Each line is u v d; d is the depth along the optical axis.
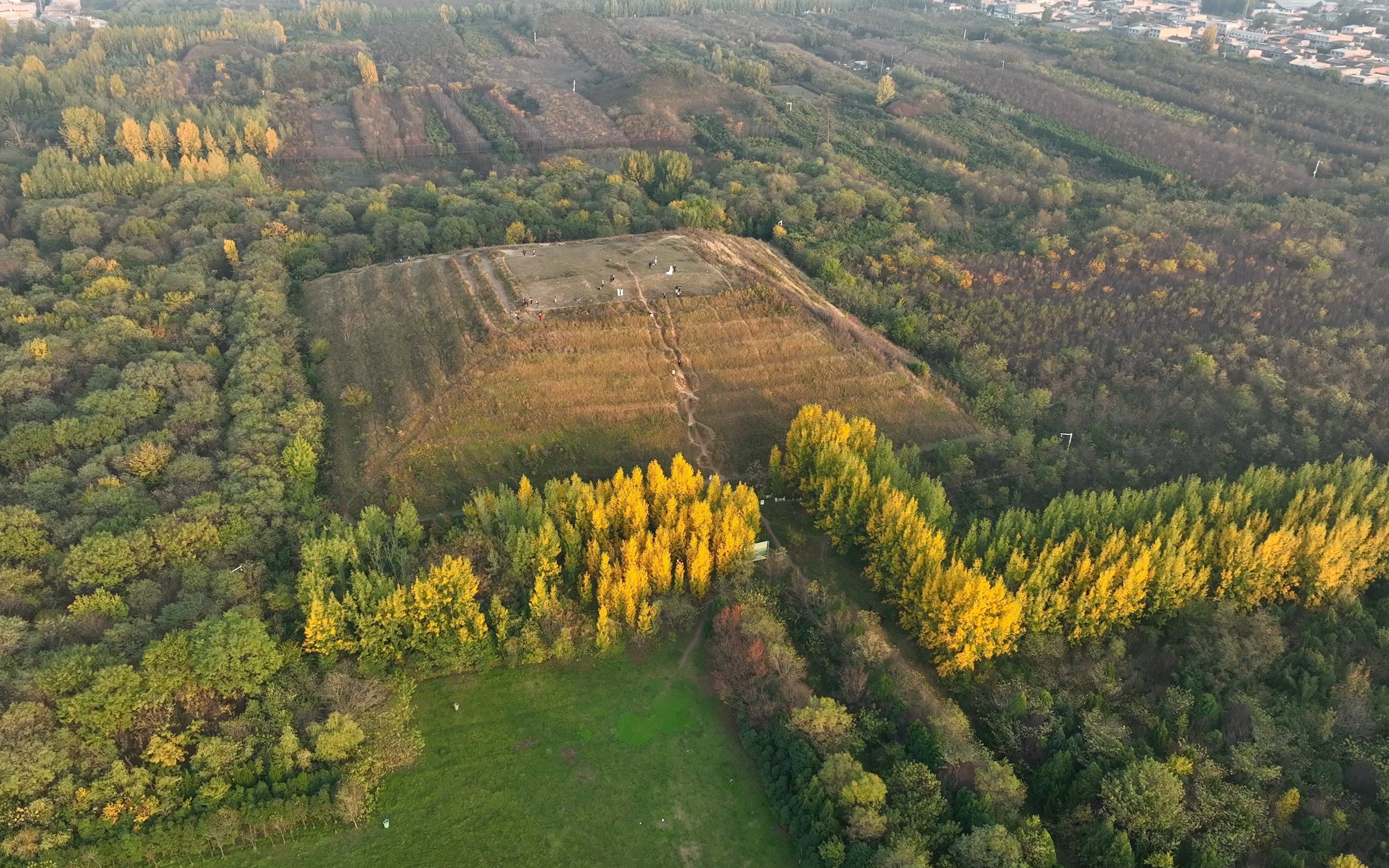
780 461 123.38
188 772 79.38
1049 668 94.44
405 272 152.38
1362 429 132.25
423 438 123.00
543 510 106.12
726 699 92.50
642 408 130.75
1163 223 195.00
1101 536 104.81
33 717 76.38
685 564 104.50
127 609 88.19
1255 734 85.12
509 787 85.44
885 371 142.12
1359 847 77.12
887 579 105.44
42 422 114.56
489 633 95.69
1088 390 147.75
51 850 73.25
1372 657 96.31
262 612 92.00
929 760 82.06
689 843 80.94
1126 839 73.81
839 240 195.25
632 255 155.00
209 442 115.12
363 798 80.81
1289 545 101.00
